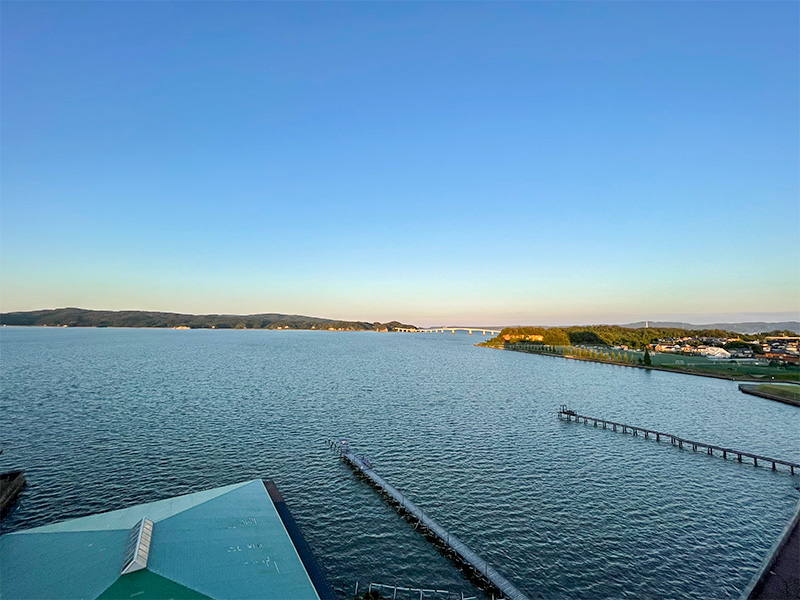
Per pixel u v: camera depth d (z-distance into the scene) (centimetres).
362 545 4281
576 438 8156
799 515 4803
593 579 3788
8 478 5503
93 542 3195
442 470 6275
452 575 3850
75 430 7819
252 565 3112
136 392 11500
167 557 3050
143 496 5234
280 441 7431
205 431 7912
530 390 13625
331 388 12962
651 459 7050
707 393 13438
